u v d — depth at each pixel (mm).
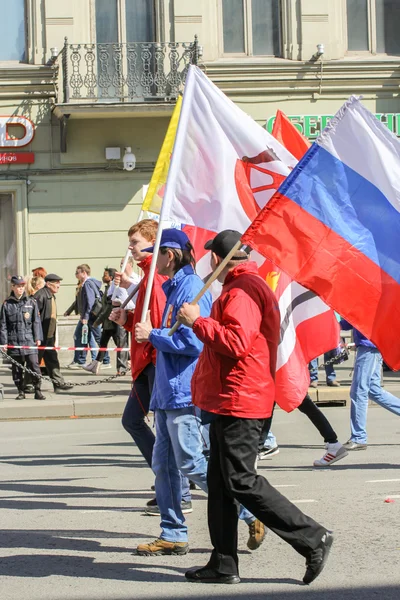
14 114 25672
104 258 26062
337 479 11000
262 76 26438
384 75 26812
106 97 25688
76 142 25891
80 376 22641
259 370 6797
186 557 7746
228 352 6605
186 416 7594
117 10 26125
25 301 19125
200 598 6625
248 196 9188
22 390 19031
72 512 9578
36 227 25828
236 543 7039
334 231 7422
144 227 9141
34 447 14109
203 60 26266
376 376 12828
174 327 7352
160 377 7656
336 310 7453
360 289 7473
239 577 7078
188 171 9109
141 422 9297
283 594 6703
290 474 11375
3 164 25688
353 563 7500
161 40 26141
